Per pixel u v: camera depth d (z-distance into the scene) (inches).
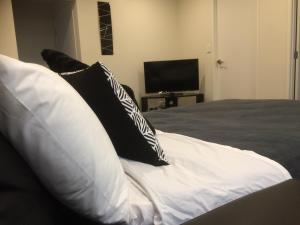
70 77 44.0
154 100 201.9
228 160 41.7
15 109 24.0
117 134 40.7
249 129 62.3
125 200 29.3
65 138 25.4
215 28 185.9
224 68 186.2
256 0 162.6
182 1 204.2
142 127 41.2
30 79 24.5
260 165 40.5
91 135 27.4
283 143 49.9
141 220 31.0
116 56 187.0
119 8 185.0
